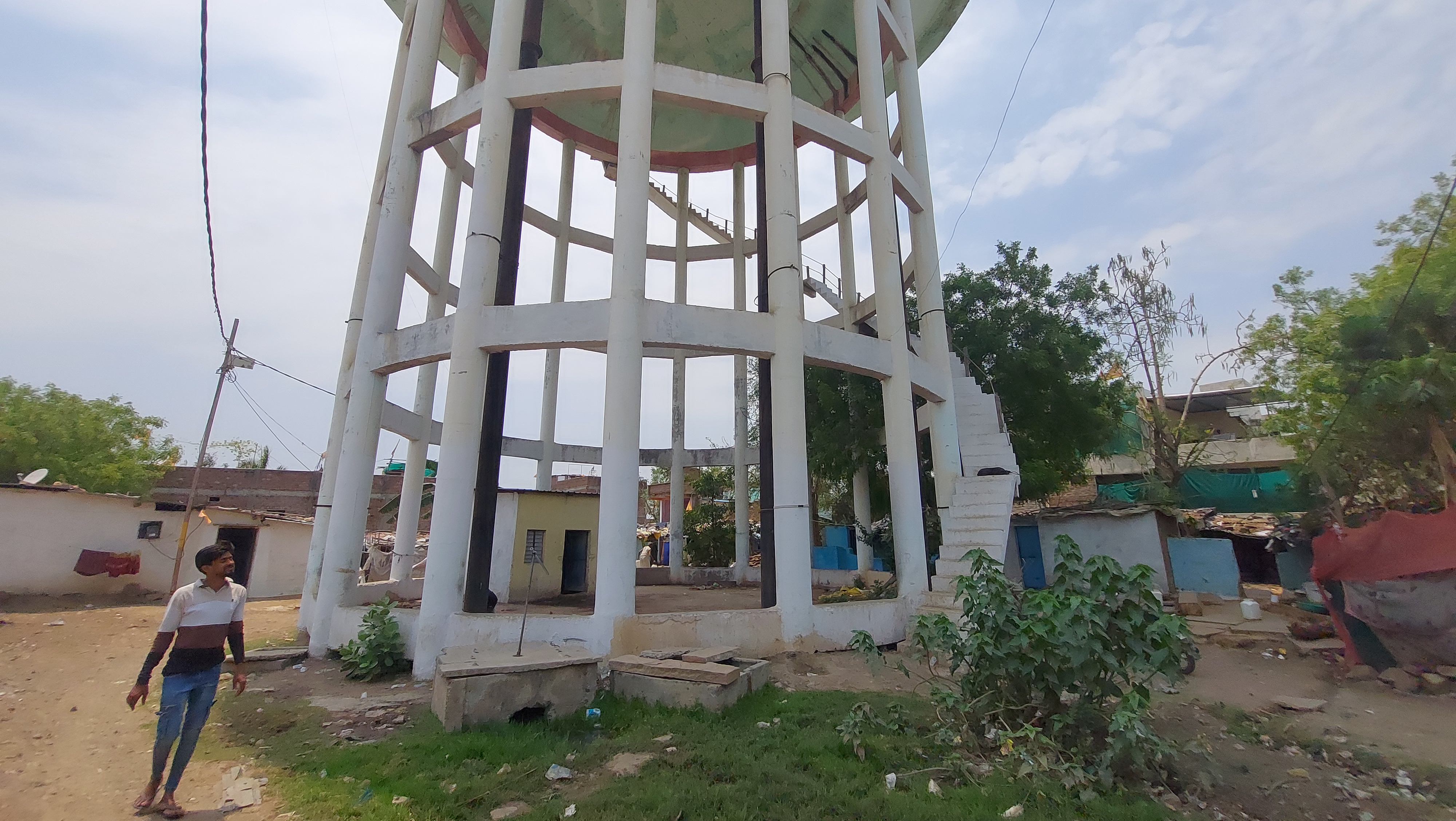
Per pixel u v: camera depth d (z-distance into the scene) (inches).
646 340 396.2
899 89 597.6
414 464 596.4
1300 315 658.8
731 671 272.2
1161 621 200.5
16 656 399.9
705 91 435.8
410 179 477.7
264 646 450.9
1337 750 228.7
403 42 566.6
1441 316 404.5
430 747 226.2
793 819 171.0
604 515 371.6
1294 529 655.8
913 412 467.8
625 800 181.6
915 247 570.9
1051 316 789.2
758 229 507.5
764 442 462.3
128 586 740.7
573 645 318.7
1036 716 217.0
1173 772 205.2
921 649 265.9
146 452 1031.0
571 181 743.7
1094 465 1214.9
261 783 205.2
